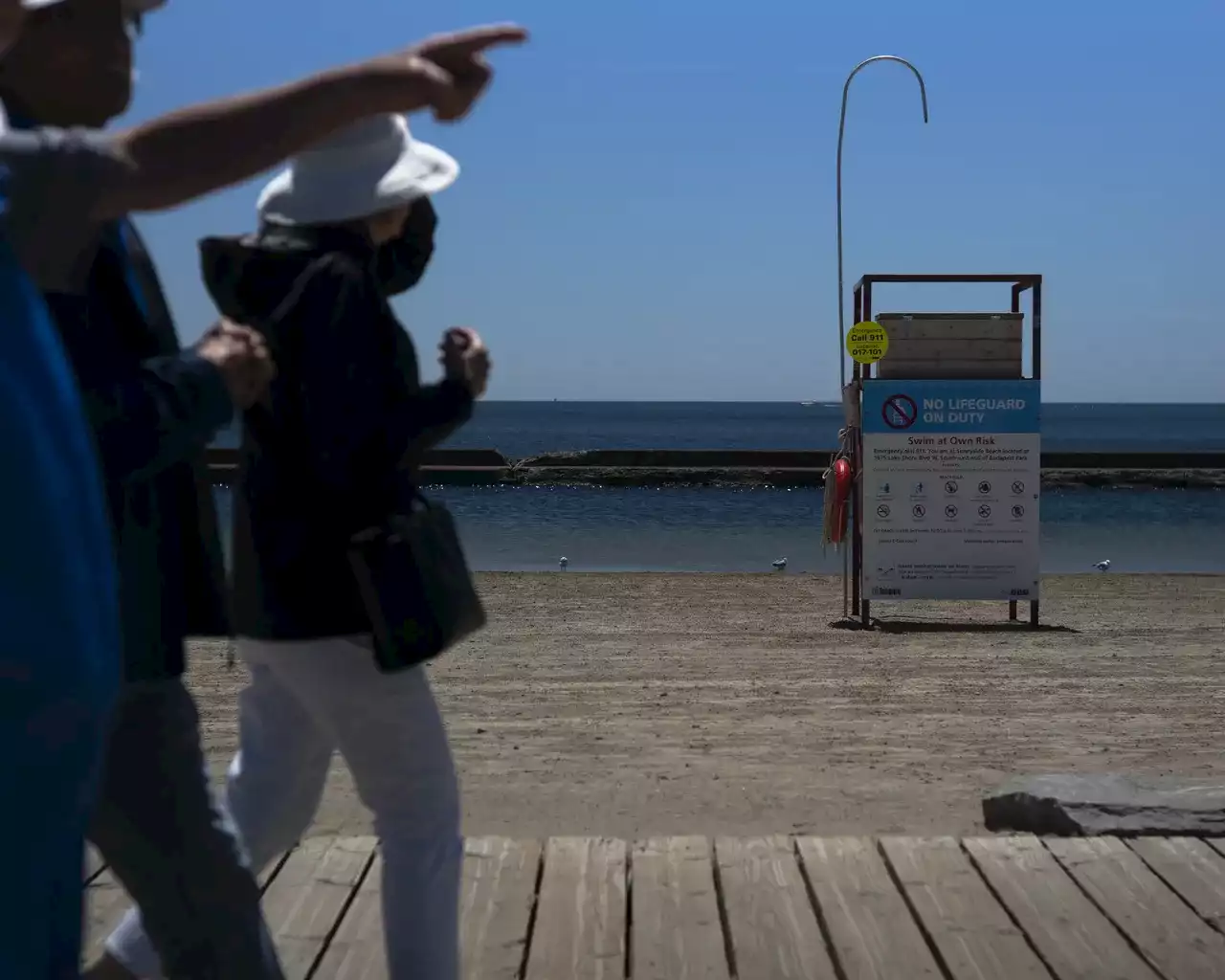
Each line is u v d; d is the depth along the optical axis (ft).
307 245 9.21
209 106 6.42
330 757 10.74
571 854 15.26
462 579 9.50
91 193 5.76
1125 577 56.90
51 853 5.26
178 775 8.33
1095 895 13.97
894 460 40.86
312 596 9.24
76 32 7.25
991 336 40.81
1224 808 16.39
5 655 4.85
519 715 25.76
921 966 12.41
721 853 15.28
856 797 19.74
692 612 43.34
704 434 588.91
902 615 42.98
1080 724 25.16
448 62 7.15
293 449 9.17
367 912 13.58
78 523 5.24
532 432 637.30
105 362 7.52
